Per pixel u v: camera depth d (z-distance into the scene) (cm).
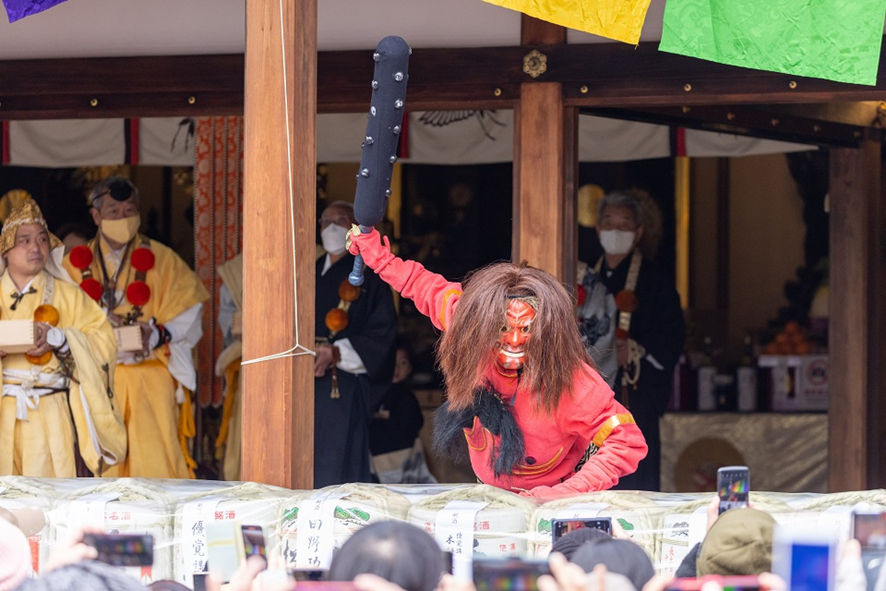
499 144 1828
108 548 525
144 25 1270
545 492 694
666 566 632
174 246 2227
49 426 1246
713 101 1159
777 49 765
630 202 1672
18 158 1888
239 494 705
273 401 756
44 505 705
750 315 2284
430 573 421
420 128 1841
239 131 1839
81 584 396
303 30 777
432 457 1928
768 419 1864
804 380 2002
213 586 476
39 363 1247
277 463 754
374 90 715
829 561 454
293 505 683
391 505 668
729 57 771
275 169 762
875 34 756
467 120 1831
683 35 773
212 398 1833
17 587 406
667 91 1164
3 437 1230
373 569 418
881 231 1587
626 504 652
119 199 1528
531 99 1180
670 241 2283
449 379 707
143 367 1506
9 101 1308
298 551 670
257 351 761
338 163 2194
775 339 2097
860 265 1512
